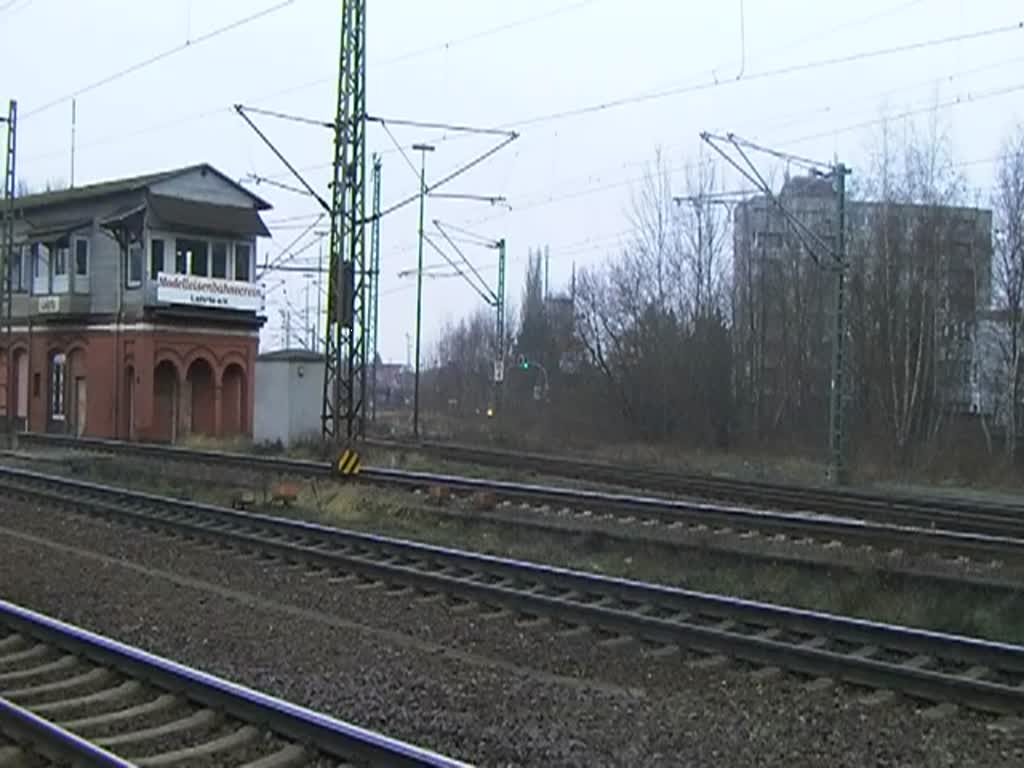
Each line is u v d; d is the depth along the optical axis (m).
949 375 47.44
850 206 49.72
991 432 45.66
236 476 26.06
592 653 10.35
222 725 7.83
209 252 46.31
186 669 8.48
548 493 21.00
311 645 10.51
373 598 12.89
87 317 46.66
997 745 7.77
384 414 87.62
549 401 62.69
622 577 14.63
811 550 15.92
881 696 8.79
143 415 43.56
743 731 7.97
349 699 8.61
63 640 9.95
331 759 7.11
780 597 13.27
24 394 51.00
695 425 51.34
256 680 9.16
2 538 17.34
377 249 47.12
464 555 14.27
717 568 14.87
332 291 26.89
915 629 10.77
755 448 47.38
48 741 7.16
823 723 8.23
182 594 12.93
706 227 53.12
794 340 52.84
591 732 7.89
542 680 9.40
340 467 24.47
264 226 47.16
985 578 13.54
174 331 44.53
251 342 47.16
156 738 7.60
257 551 15.84
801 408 52.19
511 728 7.94
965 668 9.65
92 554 15.89
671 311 53.25
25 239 48.47
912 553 15.71
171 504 19.78
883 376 46.28
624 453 42.09
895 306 46.41
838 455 32.41
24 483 24.39
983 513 22.55
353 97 26.30
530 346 78.00
